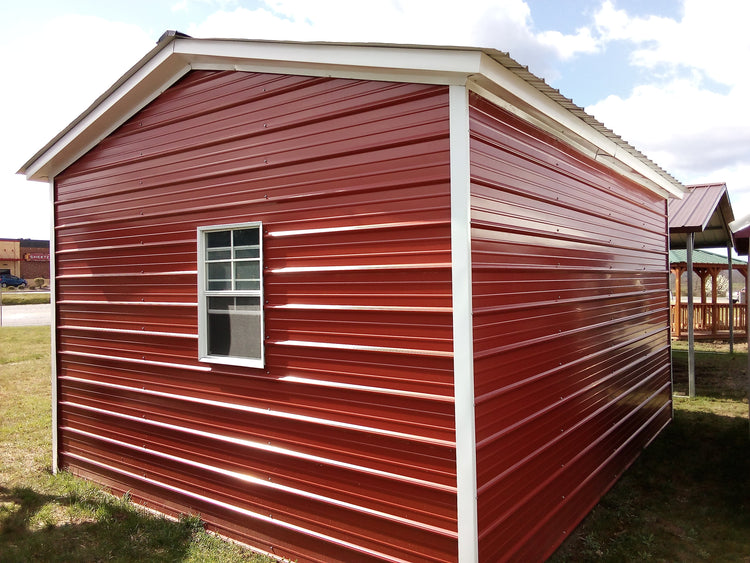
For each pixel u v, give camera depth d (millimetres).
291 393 3961
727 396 9648
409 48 3209
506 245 3590
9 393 9844
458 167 3133
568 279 4609
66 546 4328
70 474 5855
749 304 7250
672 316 17844
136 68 4762
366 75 3562
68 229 5918
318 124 3834
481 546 3119
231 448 4359
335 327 3717
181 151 4758
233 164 4355
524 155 3920
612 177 5922
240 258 4355
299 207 3926
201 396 4598
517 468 3545
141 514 4895
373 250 3533
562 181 4598
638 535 4422
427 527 3246
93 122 5273
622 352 6004
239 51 4066
